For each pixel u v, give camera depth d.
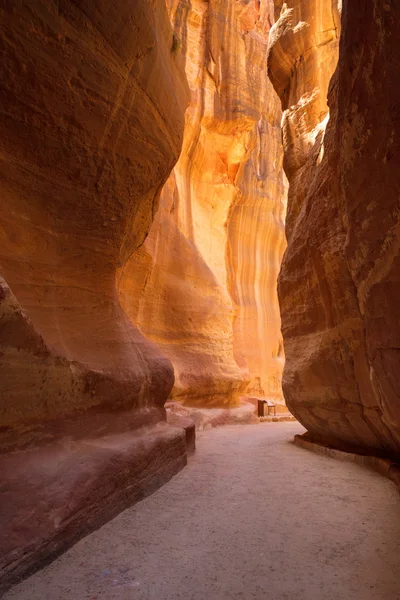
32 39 3.81
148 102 5.53
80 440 3.96
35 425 3.43
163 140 6.04
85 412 4.20
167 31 6.66
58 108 4.19
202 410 12.95
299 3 10.41
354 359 5.64
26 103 3.89
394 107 2.56
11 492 2.81
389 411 4.00
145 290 12.07
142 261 11.62
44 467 3.23
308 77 9.84
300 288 7.43
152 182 6.12
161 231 13.12
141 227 6.96
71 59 4.22
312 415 7.46
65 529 2.95
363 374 5.46
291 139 9.86
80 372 4.12
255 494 4.48
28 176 4.07
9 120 3.79
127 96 5.05
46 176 4.25
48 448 3.48
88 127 4.57
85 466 3.55
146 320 12.05
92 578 2.54
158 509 3.97
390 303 3.05
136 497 4.21
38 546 2.65
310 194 7.53
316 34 9.83
